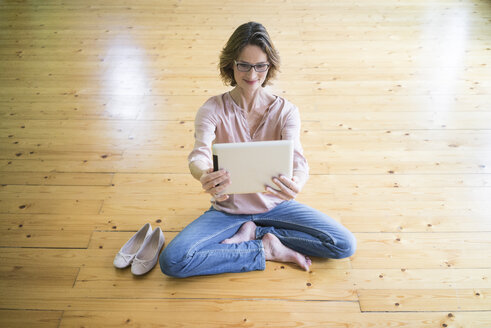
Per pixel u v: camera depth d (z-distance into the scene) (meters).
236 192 1.44
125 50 3.31
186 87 2.89
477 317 1.56
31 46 3.36
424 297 1.63
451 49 3.27
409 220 1.95
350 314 1.57
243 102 1.54
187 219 1.97
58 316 1.58
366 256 1.79
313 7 3.94
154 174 2.22
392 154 2.33
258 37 1.34
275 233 1.76
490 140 2.41
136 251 1.81
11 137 2.46
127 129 2.53
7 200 2.06
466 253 1.79
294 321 1.55
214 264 1.66
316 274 1.71
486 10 3.81
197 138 1.56
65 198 2.08
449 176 2.18
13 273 1.73
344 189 2.12
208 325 1.54
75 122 2.59
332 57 3.21
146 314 1.58
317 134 2.47
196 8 3.92
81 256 1.80
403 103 2.71
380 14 3.80
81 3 4.03
